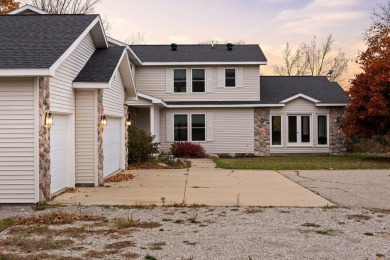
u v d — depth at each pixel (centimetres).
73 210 837
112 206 879
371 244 600
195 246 588
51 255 542
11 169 880
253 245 594
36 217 765
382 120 1891
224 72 2362
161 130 2345
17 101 875
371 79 1897
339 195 1018
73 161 1119
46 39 968
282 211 838
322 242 610
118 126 1516
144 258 532
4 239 620
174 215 798
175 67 2358
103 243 600
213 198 974
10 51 890
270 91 2484
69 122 1107
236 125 2356
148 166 1695
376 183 1221
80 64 1166
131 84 1541
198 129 2359
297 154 2377
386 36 2017
